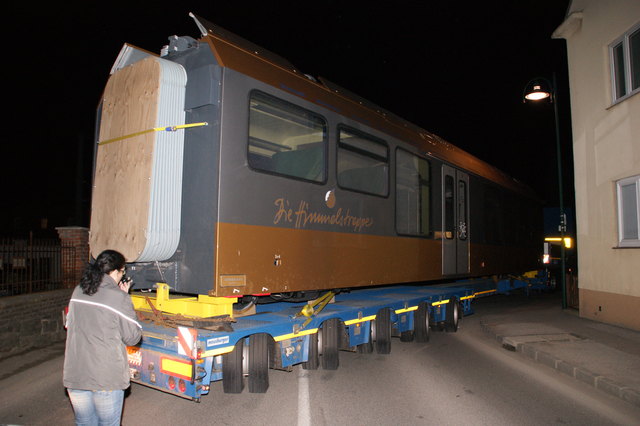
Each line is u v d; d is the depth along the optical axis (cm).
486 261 1227
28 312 788
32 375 646
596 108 1115
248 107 558
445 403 564
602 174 1091
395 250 830
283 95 614
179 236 535
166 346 486
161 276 546
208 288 508
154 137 518
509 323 1093
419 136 967
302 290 619
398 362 758
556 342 869
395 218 838
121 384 341
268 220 573
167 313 544
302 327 605
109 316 339
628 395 588
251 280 543
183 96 548
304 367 652
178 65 554
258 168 565
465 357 805
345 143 725
